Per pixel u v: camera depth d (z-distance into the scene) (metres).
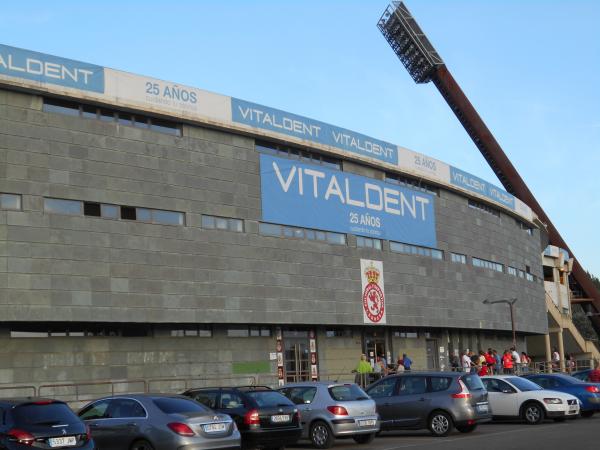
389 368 40.09
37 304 26.33
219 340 33.06
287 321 34.44
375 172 41.22
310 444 20.89
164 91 30.92
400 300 41.09
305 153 37.38
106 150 29.02
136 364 30.06
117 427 15.70
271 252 34.38
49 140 27.53
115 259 28.66
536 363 49.16
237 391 18.34
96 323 28.78
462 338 48.25
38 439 13.50
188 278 30.89
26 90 27.12
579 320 94.88
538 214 78.19
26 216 26.55
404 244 42.34
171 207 30.77
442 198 46.25
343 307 37.28
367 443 20.39
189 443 15.01
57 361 27.84
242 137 34.06
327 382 20.38
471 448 17.69
